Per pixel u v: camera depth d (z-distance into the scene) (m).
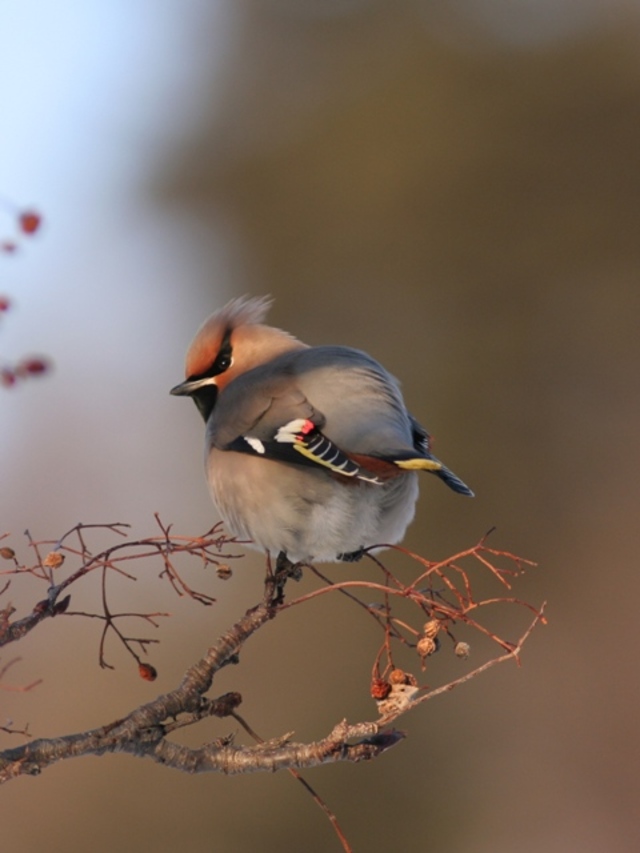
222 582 15.34
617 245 20.19
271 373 7.37
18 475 16.67
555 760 15.09
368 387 7.13
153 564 15.37
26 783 13.72
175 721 5.37
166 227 21.33
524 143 20.81
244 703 14.98
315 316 20.84
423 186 20.84
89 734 5.22
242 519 7.28
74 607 14.95
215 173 21.41
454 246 20.55
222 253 21.30
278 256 21.12
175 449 17.28
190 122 21.56
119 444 17.22
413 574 16.56
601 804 14.56
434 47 21.39
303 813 13.87
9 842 13.49
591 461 18.72
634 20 21.03
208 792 13.73
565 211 20.53
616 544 17.58
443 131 20.98
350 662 15.38
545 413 19.25
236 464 7.21
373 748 5.36
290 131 21.47
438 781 14.66
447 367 19.84
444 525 17.52
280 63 21.73
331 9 21.77
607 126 20.86
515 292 20.30
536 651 16.08
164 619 15.04
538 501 18.19
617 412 19.17
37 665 14.59
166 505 16.84
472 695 15.32
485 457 18.83
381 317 20.53
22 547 16.09
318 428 6.96
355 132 21.20
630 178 20.42
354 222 20.94
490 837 14.32
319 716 15.02
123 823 13.50
